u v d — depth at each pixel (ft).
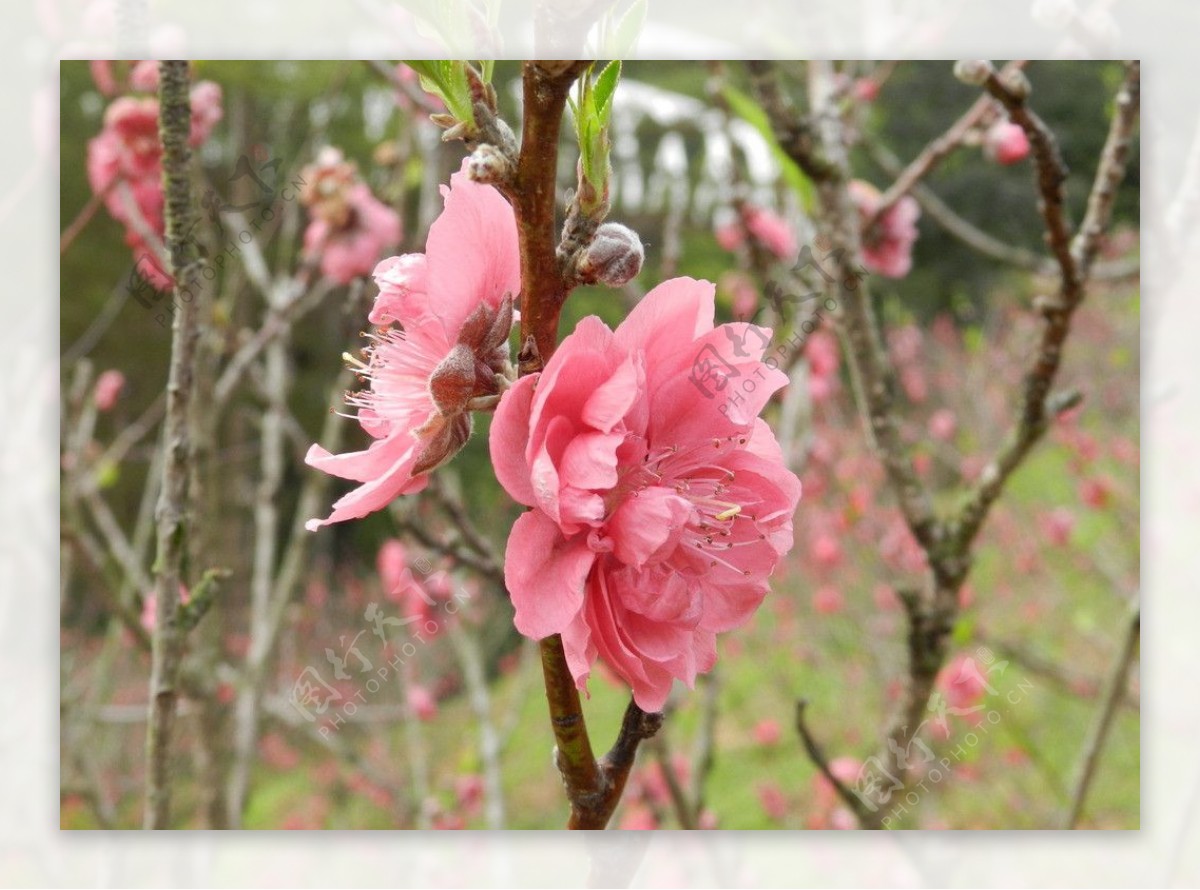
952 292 34.58
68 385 13.60
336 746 13.46
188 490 5.82
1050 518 21.45
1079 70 24.22
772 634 23.26
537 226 3.51
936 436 26.27
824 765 6.48
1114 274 10.62
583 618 3.60
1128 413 24.50
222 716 12.25
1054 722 18.38
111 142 9.58
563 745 3.72
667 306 3.70
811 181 7.30
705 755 10.07
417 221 13.35
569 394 3.60
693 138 20.49
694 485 3.95
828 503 21.84
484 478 21.02
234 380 10.28
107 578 8.93
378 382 4.19
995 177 31.78
